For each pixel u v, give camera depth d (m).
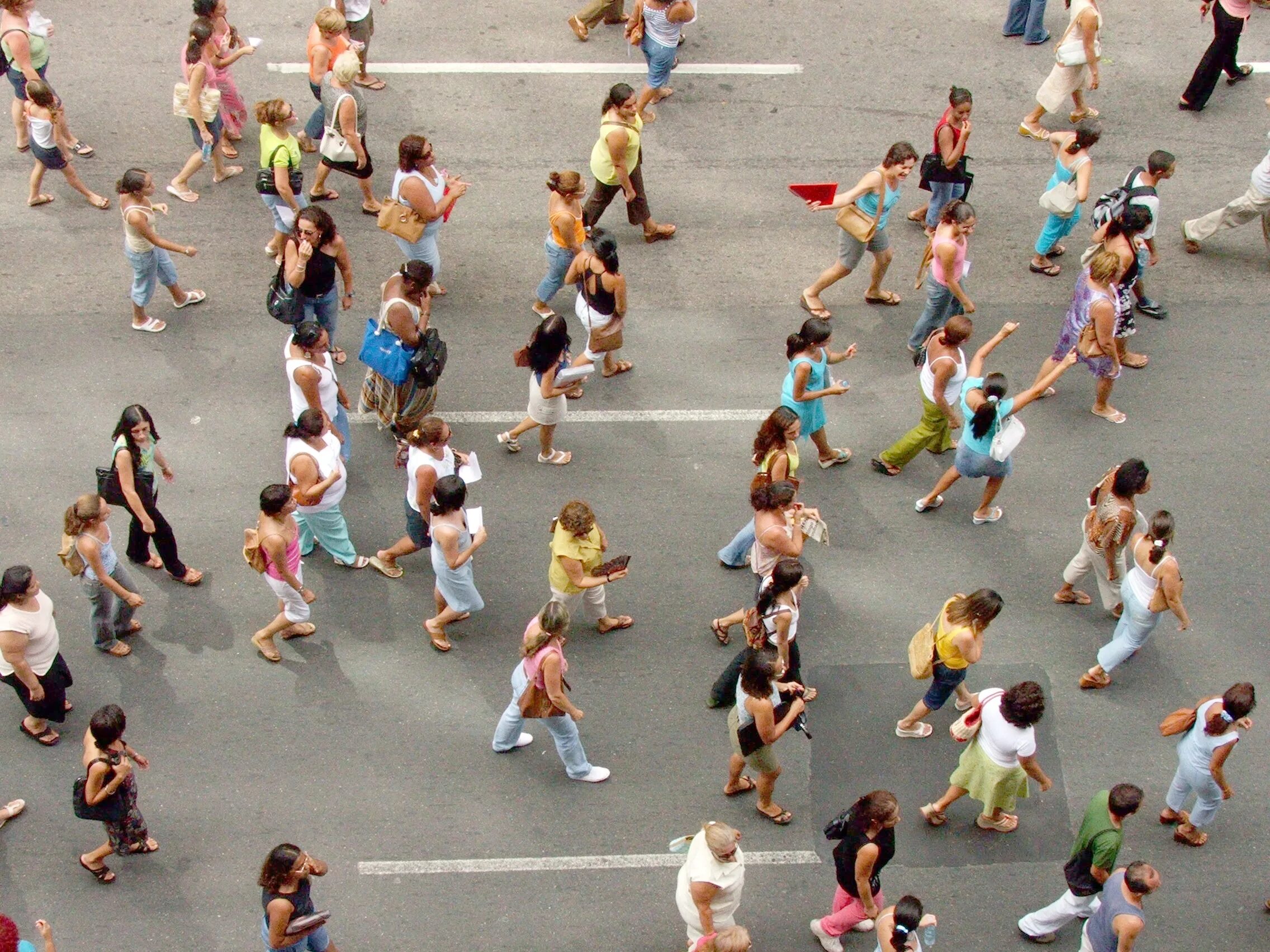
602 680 26.28
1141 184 31.38
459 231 35.28
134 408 25.27
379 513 29.03
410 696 25.91
